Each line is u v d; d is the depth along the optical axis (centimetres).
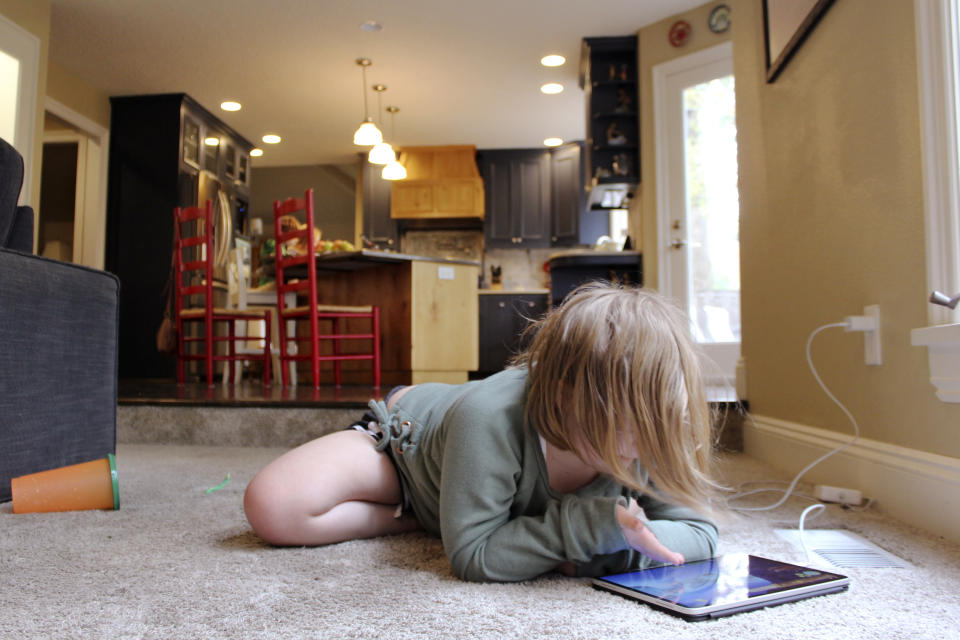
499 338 642
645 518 90
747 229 245
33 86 400
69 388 167
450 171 689
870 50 146
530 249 707
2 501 146
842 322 163
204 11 436
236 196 650
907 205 133
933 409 126
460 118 618
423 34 467
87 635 70
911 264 132
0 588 86
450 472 89
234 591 85
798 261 195
